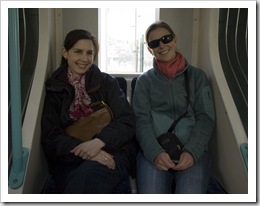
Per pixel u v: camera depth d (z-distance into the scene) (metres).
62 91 1.50
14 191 1.22
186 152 1.39
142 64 2.30
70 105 1.50
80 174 1.23
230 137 1.51
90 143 1.33
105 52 2.20
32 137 1.37
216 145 1.71
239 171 1.41
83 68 1.50
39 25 1.66
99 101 1.52
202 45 1.92
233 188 1.49
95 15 2.00
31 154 1.35
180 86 1.59
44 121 1.44
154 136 1.46
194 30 2.04
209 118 1.55
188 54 2.08
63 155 1.34
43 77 1.55
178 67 1.60
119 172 1.35
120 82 1.78
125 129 1.42
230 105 1.55
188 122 1.52
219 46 1.78
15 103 1.18
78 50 1.47
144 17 2.28
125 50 2.36
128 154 1.49
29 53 1.65
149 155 1.38
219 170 1.67
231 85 1.65
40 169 1.52
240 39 1.79
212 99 1.71
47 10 1.66
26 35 1.67
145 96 1.60
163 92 1.58
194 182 1.30
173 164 1.34
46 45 1.65
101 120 1.44
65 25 2.00
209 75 1.76
